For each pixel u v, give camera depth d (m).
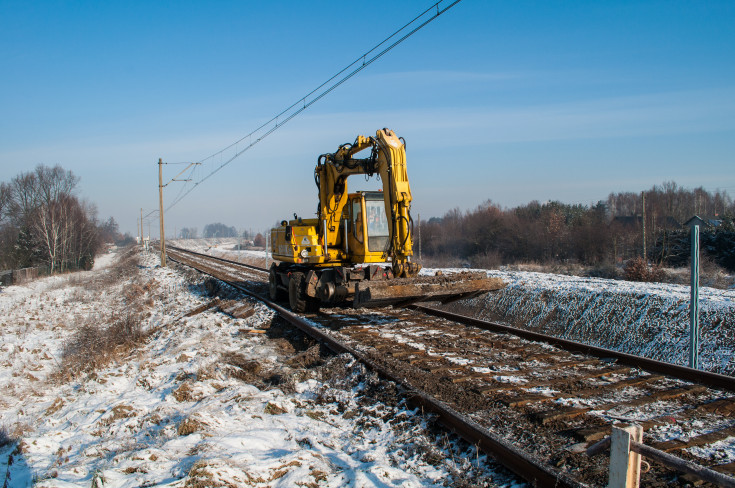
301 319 11.49
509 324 14.04
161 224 37.72
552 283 15.48
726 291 12.88
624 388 6.46
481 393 6.17
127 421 6.59
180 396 7.24
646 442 4.79
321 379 7.43
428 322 11.48
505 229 43.91
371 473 4.36
